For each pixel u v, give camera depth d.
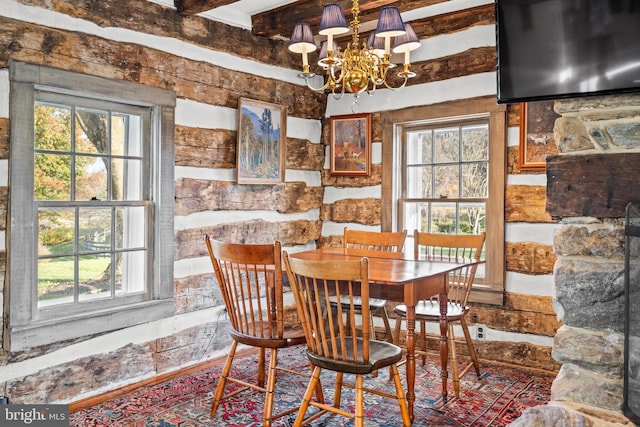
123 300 3.28
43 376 2.85
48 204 2.88
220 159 3.84
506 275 3.79
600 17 1.93
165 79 3.43
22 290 2.75
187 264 3.63
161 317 3.44
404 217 4.38
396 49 2.86
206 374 3.55
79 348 3.01
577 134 2.03
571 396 2.04
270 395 2.60
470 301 3.93
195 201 3.67
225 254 2.65
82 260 3.09
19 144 2.72
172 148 3.48
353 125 4.58
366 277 2.15
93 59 3.03
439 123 4.20
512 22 2.12
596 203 1.98
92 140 3.14
